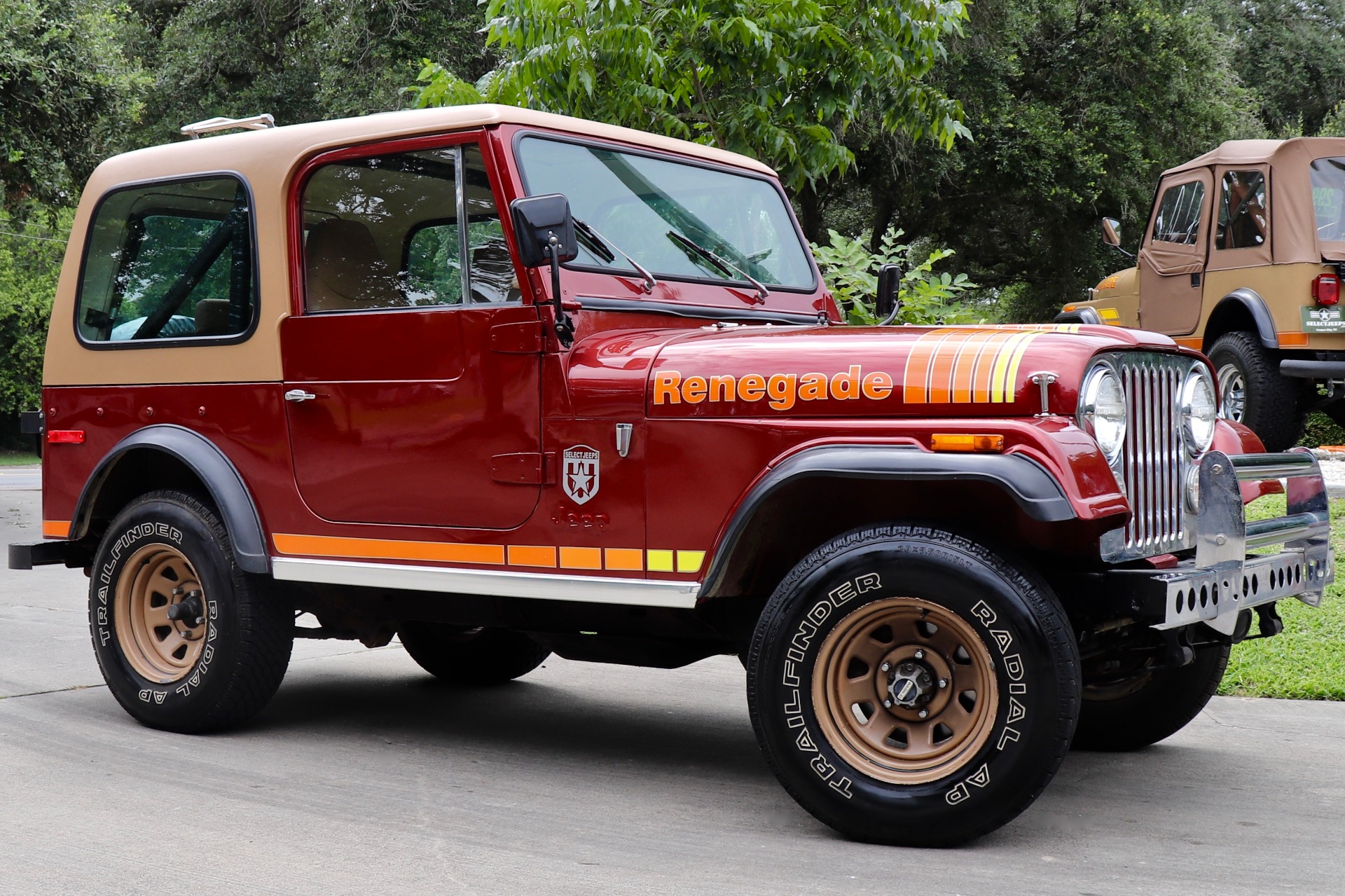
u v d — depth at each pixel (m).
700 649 4.35
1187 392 4.02
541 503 4.07
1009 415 3.47
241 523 4.61
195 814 3.85
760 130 7.86
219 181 4.81
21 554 5.25
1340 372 9.99
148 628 5.06
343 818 3.82
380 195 4.45
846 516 3.89
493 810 3.93
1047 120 21.81
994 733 3.40
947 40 18.42
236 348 4.70
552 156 4.34
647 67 7.52
